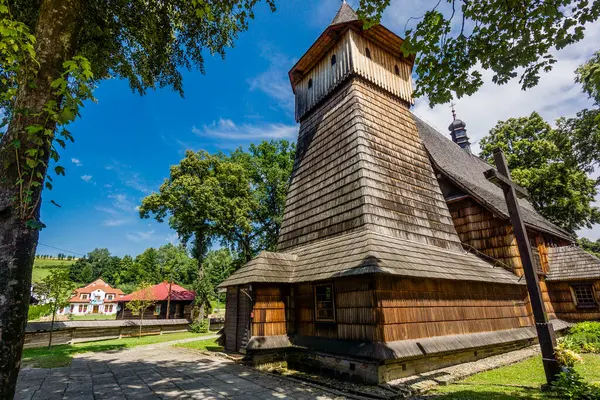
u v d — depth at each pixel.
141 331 23.56
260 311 9.27
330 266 8.41
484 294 10.19
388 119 12.24
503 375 7.45
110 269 85.75
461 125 23.95
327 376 8.03
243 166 27.56
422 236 10.34
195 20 7.83
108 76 8.49
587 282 14.48
